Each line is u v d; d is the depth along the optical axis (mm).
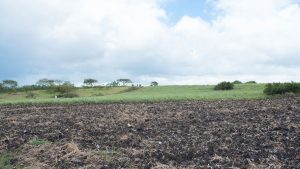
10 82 116188
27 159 17312
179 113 32594
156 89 103312
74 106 47938
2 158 17953
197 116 29750
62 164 16188
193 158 16094
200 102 45875
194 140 19531
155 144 18969
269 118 26297
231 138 19562
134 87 111375
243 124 24094
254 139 19047
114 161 16125
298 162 14680
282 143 17750
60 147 18875
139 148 18297
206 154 16562
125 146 18844
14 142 20812
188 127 23953
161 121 27609
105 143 19688
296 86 52000
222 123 25000
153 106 42312
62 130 24562
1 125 28578
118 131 23422
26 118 33219
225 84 82312
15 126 27656
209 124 24875
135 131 23141
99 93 101625
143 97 56250
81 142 20219
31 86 118812
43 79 119625
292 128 21516
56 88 106188
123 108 41188
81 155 17188
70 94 94188
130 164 15602
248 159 15188
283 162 14758
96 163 16000
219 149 17203
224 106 38094
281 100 43156
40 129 25453
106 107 44000
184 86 103375
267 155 15844
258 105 37344
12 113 39469
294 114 28000
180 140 19703
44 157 17453
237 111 32344
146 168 15023
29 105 52531
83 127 25578
